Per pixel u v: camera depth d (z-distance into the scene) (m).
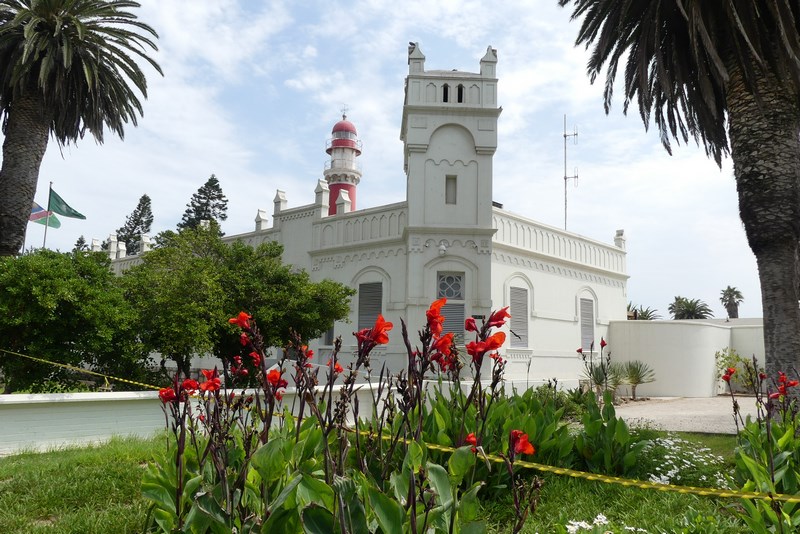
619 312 26.95
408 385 4.02
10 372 11.09
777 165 10.16
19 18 15.70
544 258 22.52
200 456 4.79
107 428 9.86
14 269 10.85
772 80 10.40
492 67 19.81
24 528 5.23
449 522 3.27
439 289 18.83
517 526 3.11
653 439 8.67
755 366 7.56
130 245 59.38
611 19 12.59
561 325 23.09
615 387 21.59
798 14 10.57
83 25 16.70
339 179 37.06
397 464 5.05
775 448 6.05
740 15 10.16
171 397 4.18
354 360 19.50
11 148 17.09
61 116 18.89
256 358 4.16
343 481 3.02
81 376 12.25
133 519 5.23
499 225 20.70
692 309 55.69
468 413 6.37
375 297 20.20
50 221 30.05
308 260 22.70
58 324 11.23
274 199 24.73
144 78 19.17
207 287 13.27
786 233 9.98
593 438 7.18
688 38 12.34
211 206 53.06
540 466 5.10
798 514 4.52
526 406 7.98
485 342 4.09
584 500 6.07
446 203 19.09
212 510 3.41
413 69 19.59
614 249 27.00
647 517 5.53
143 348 12.50
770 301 10.02
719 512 5.79
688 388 24.83
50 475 6.88
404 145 21.41
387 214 20.31
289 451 3.97
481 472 6.02
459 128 19.53
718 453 9.44
